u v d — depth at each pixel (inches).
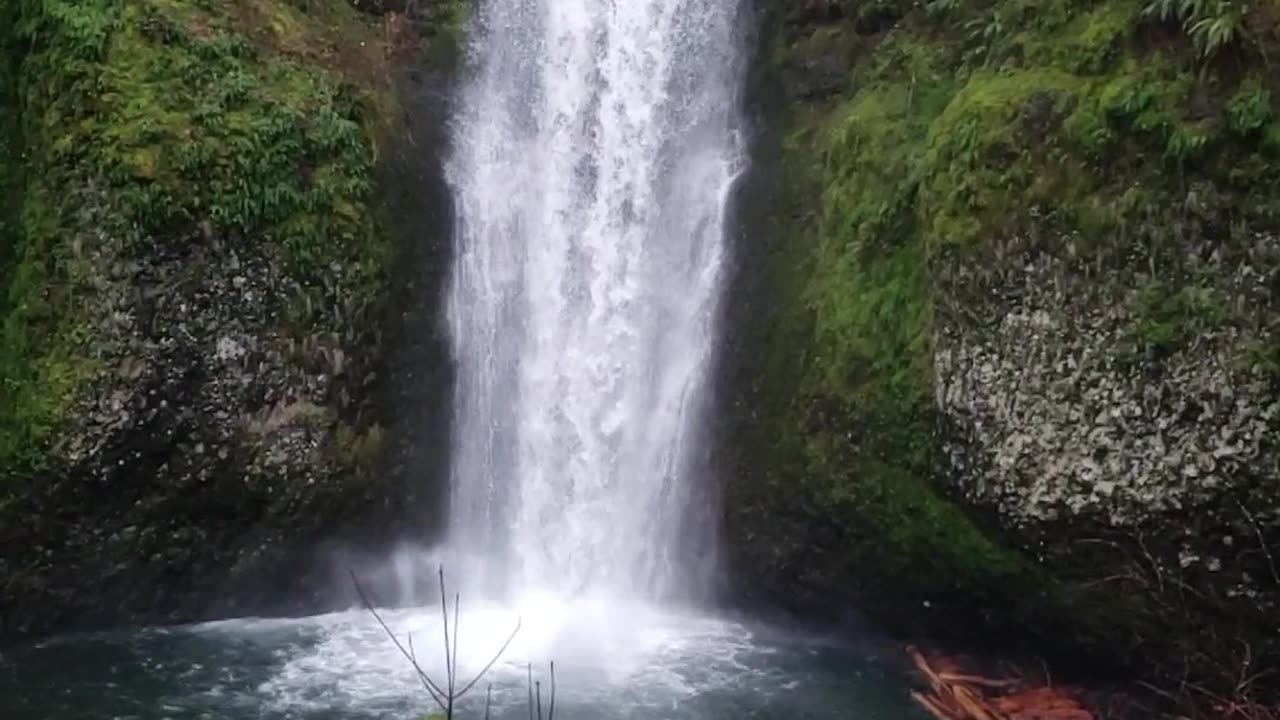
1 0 342.0
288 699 318.3
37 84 336.2
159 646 354.3
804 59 392.8
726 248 391.9
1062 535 298.8
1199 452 273.3
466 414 400.5
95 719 304.5
